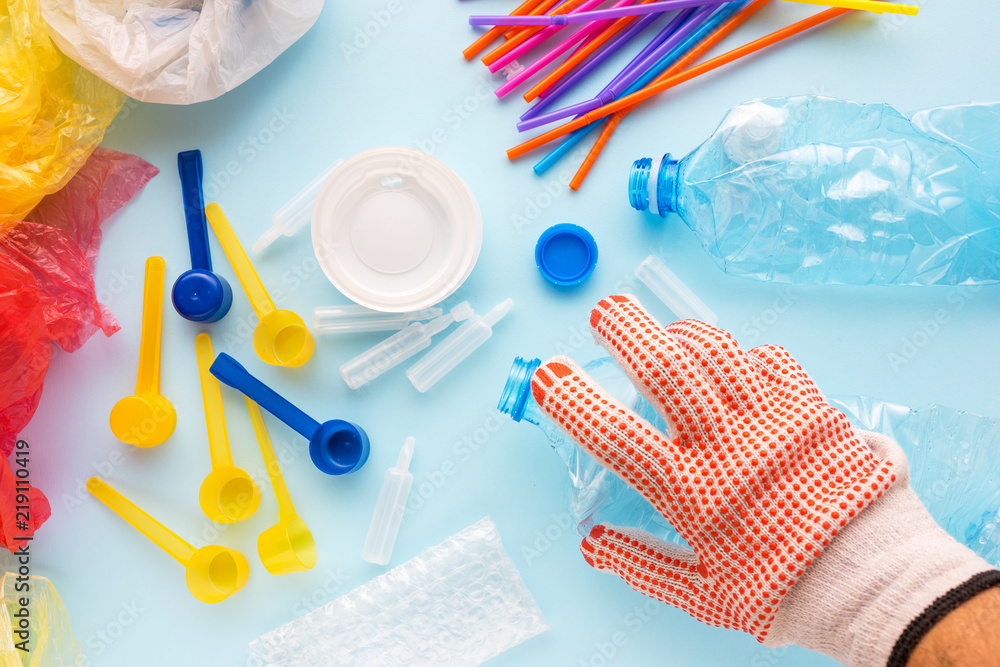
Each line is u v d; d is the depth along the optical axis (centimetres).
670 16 124
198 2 119
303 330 120
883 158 115
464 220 118
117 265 125
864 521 80
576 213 124
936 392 119
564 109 120
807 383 91
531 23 119
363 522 123
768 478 84
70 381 125
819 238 119
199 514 124
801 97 121
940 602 70
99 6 116
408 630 119
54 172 117
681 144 123
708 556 87
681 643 119
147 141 126
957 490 111
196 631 123
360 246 120
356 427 119
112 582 124
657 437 90
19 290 111
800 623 82
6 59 112
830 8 120
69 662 122
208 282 119
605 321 96
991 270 116
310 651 119
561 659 120
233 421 124
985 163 115
